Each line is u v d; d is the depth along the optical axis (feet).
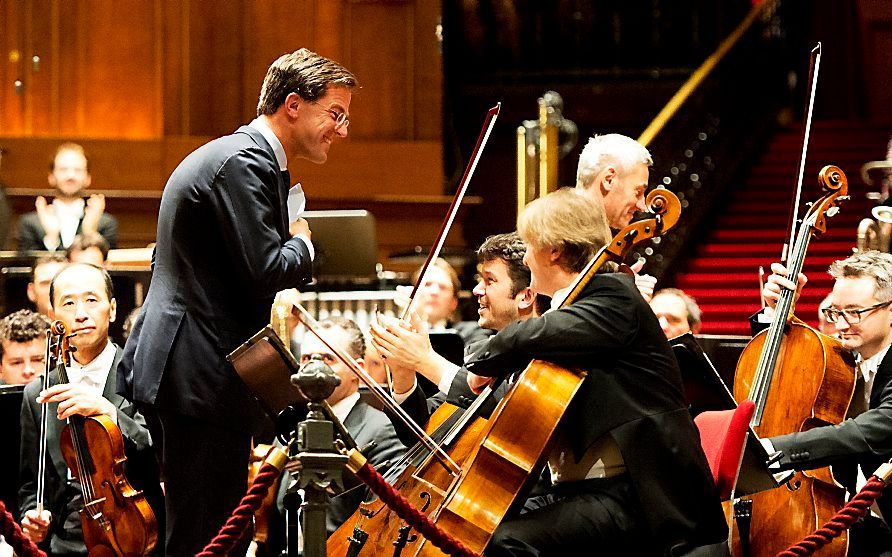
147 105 109.09
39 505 41.37
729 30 134.31
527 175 103.60
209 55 109.70
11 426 44.37
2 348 50.88
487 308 41.52
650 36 134.31
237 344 34.22
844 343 41.78
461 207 108.47
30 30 107.65
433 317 60.29
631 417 31.86
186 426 34.12
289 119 35.42
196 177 33.88
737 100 119.34
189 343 33.86
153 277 35.14
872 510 41.09
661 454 31.71
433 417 39.14
